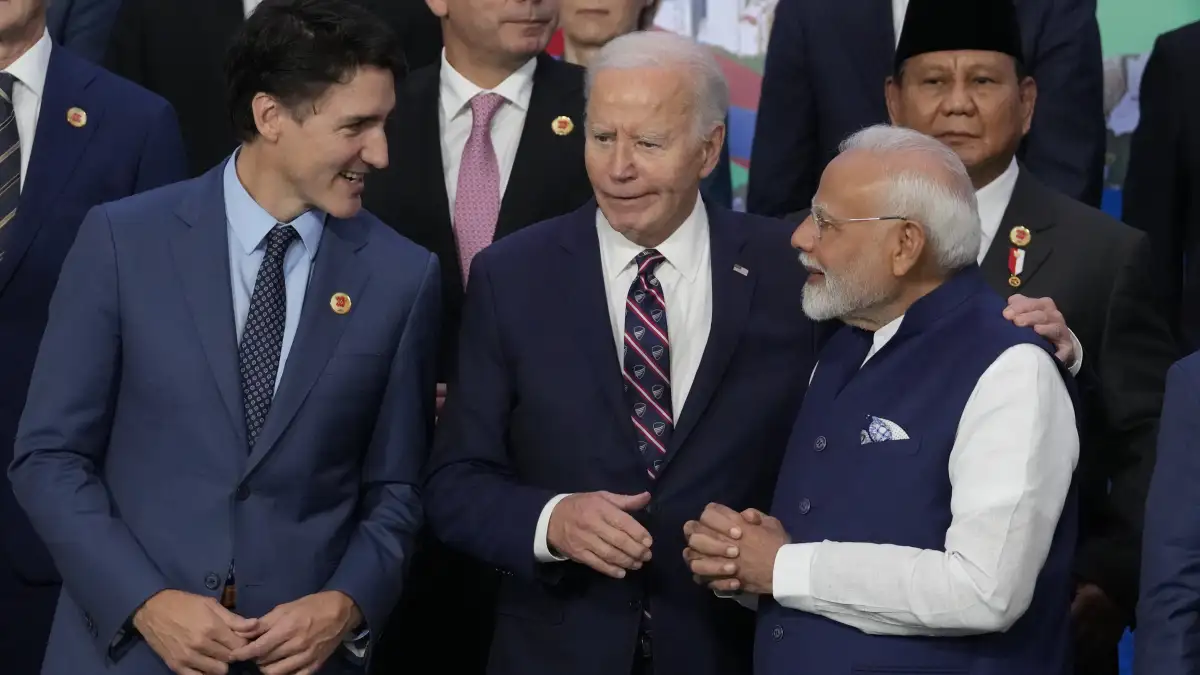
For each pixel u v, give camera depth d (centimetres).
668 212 936
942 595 811
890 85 1162
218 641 845
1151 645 817
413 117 1165
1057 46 1292
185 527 873
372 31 877
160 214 902
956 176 874
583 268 964
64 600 895
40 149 1129
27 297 1114
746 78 1590
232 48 892
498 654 961
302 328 896
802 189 1339
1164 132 1364
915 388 858
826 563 842
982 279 895
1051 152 1286
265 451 877
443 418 978
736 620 952
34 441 874
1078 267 1070
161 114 1171
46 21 1252
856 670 841
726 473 943
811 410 902
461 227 1149
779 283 970
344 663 913
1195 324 1345
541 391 949
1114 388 1048
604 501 896
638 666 940
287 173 889
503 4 1132
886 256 867
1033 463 817
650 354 952
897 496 845
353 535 919
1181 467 824
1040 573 849
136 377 881
